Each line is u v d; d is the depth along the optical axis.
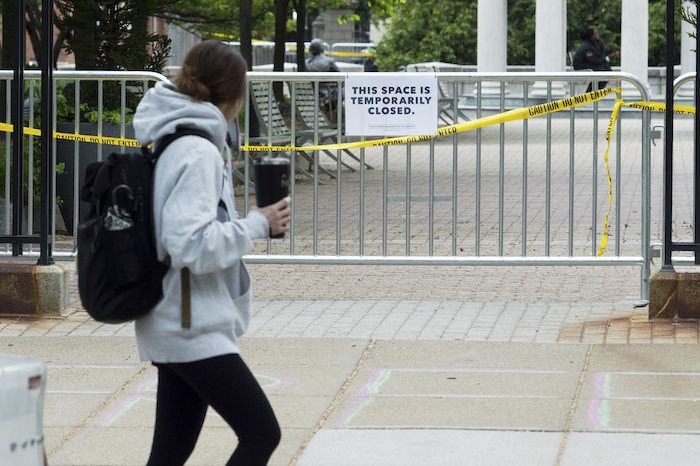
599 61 60.62
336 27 121.88
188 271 6.63
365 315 15.23
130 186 6.49
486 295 16.77
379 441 9.76
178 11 52.03
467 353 12.93
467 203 27.27
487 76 15.82
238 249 6.55
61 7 24.36
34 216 21.97
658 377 11.76
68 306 15.30
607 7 111.31
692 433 9.88
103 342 13.55
